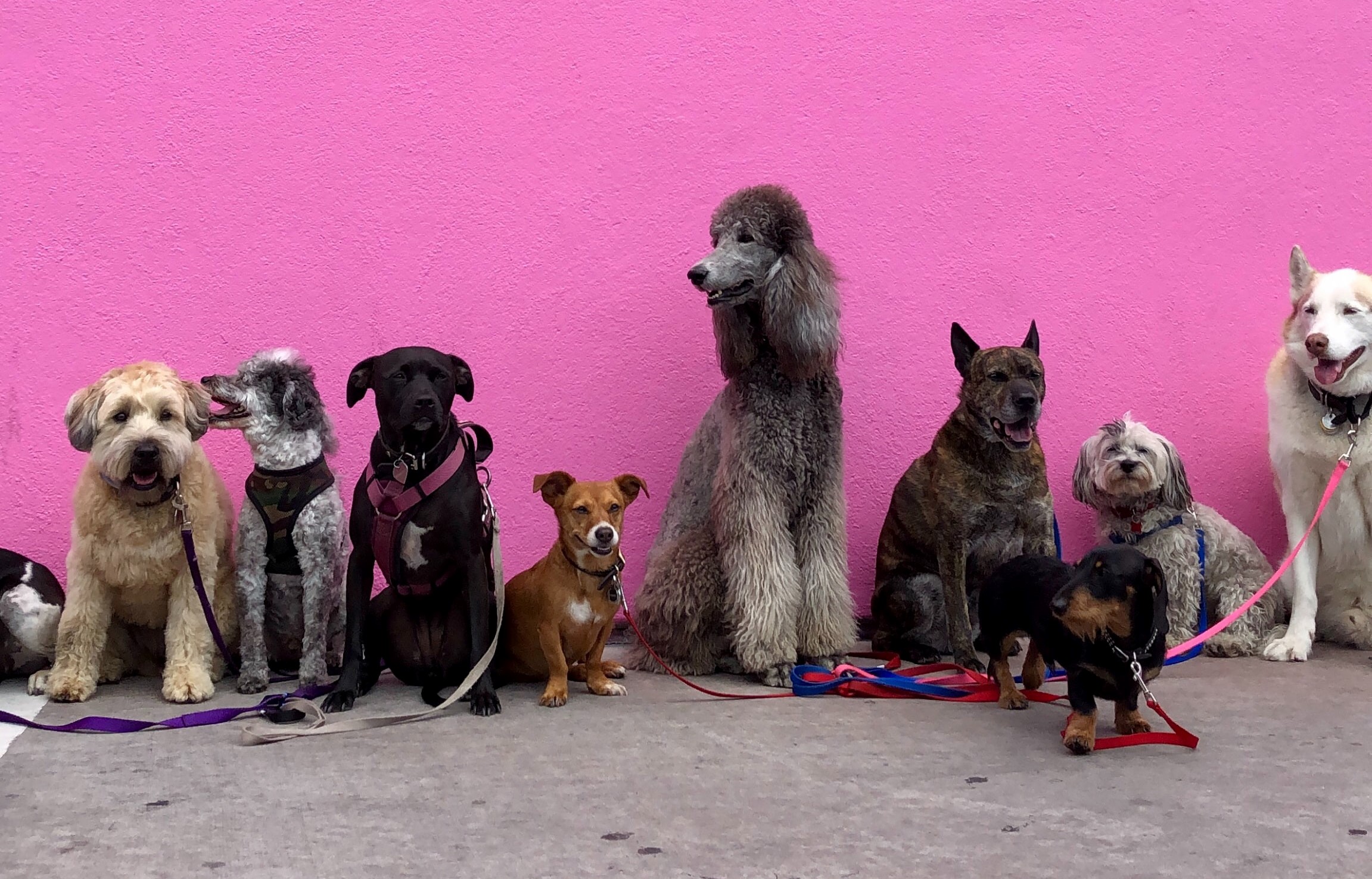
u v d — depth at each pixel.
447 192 4.85
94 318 4.64
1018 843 2.50
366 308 4.82
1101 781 2.96
